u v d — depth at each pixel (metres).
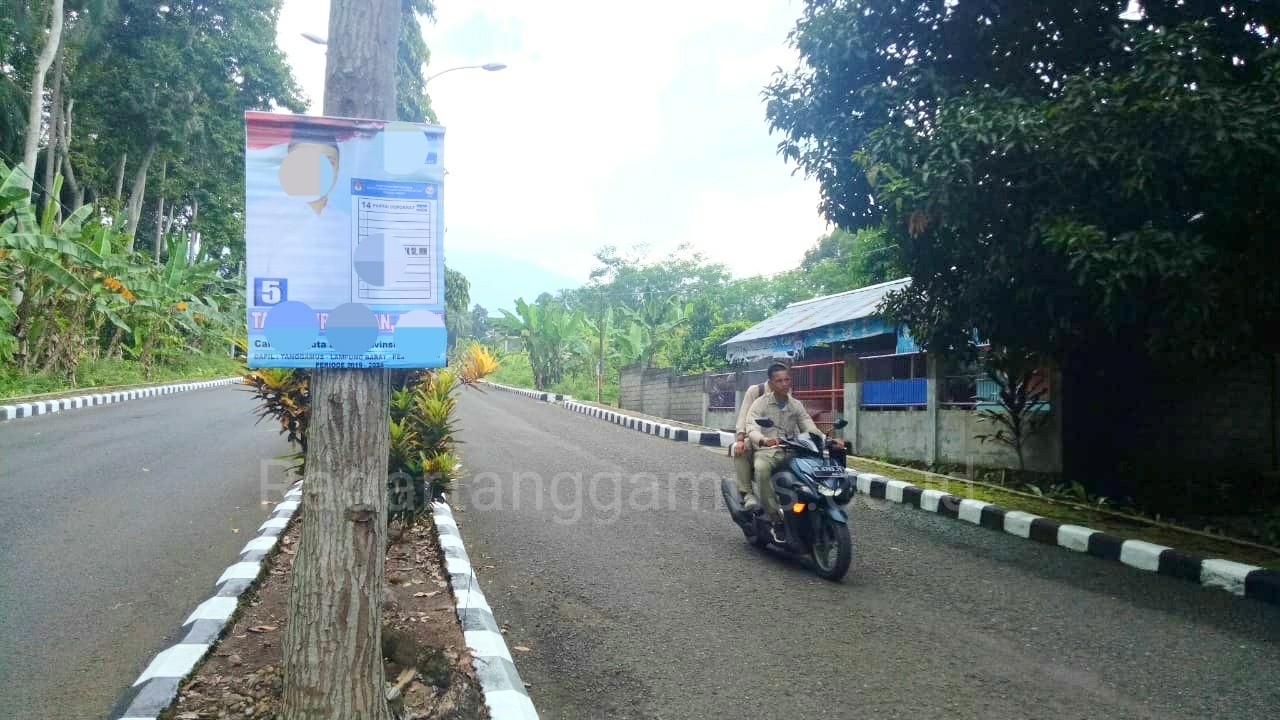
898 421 11.88
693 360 24.30
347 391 2.82
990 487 9.16
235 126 26.59
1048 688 4.00
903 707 3.79
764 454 6.57
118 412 15.46
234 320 27.41
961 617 5.07
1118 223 7.05
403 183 2.89
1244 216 6.62
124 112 23.88
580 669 4.24
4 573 5.39
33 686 3.84
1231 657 4.41
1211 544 6.58
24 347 17.72
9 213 16.23
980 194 7.14
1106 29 7.73
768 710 3.77
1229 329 6.94
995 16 7.82
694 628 4.84
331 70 2.98
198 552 6.04
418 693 3.62
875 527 7.67
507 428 15.57
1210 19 7.18
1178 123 6.27
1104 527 7.15
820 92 8.75
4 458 9.59
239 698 3.54
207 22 26.06
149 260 23.23
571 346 31.80
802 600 5.39
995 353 9.54
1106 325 7.70
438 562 5.84
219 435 12.33
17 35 21.72
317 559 2.78
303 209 2.81
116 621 4.67
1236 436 9.65
